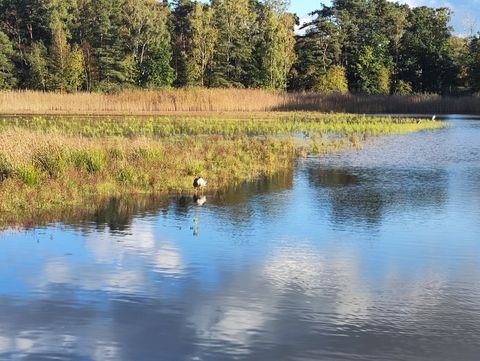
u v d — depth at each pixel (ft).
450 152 94.32
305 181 65.77
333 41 295.69
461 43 319.27
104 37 256.93
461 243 40.47
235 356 23.86
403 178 68.33
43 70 241.35
